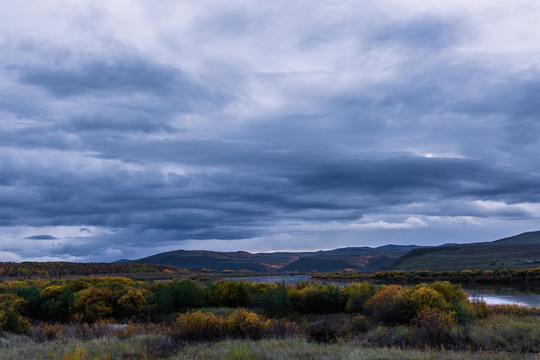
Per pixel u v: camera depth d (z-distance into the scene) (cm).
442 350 1144
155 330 1656
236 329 1538
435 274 7562
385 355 1062
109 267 11738
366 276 9188
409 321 1728
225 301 2950
